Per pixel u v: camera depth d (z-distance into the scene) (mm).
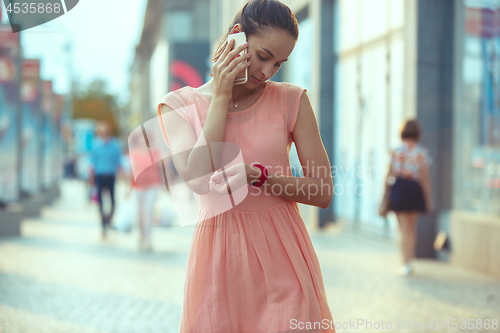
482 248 5781
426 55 6750
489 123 5945
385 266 5980
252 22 1554
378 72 7855
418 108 6750
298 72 10641
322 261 6230
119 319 3900
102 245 7605
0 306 4227
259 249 1608
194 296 1607
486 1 6020
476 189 6207
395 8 7316
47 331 3588
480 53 6109
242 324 1599
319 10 9383
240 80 1569
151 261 6312
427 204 5582
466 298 4504
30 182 12219
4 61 9234
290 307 1576
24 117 12094
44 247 7375
